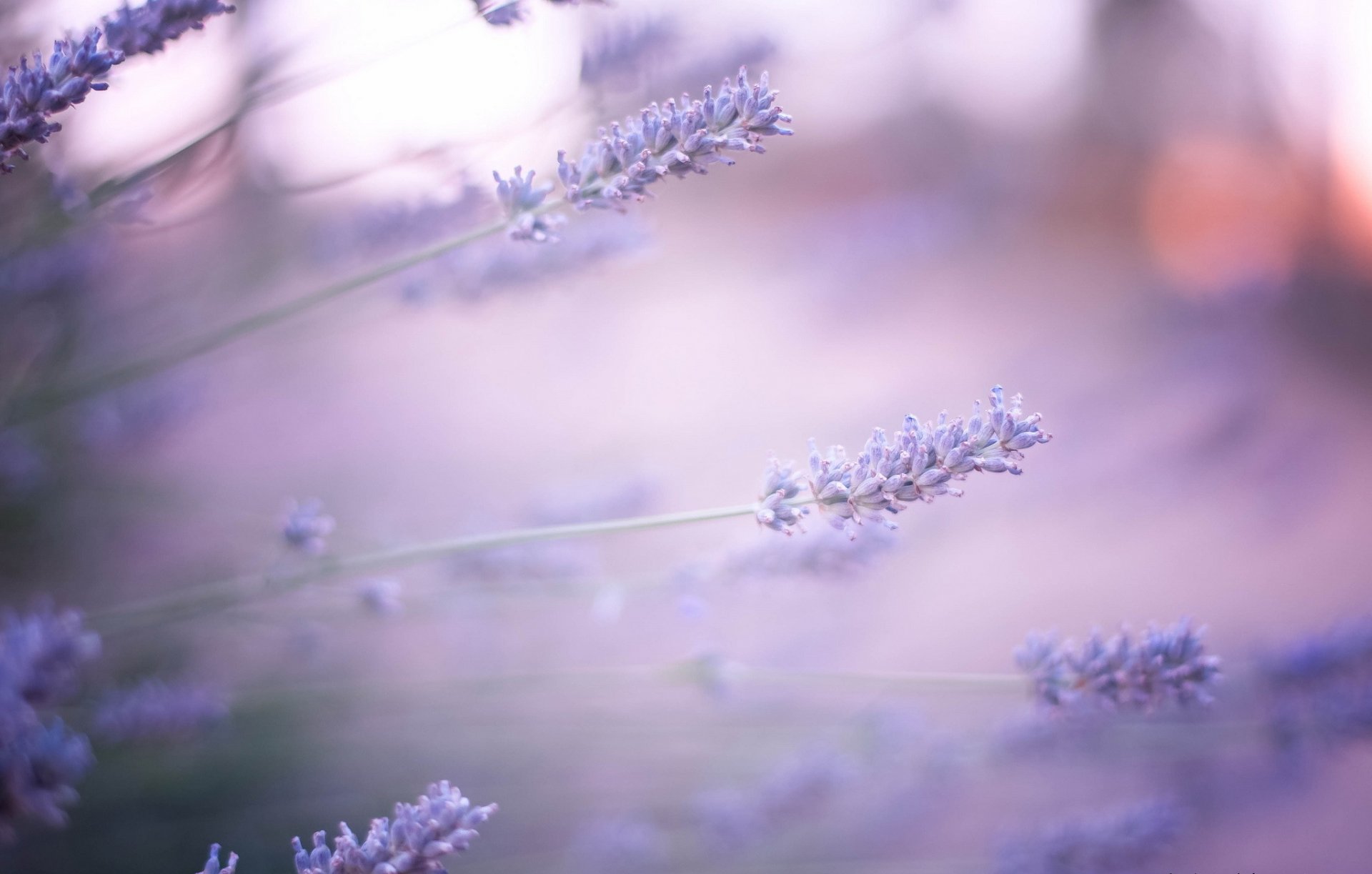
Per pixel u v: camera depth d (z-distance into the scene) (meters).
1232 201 1.80
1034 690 0.37
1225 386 0.96
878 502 0.33
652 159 0.33
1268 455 0.99
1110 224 1.85
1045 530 1.02
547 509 0.59
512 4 0.36
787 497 0.33
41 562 0.57
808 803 0.52
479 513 0.62
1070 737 0.54
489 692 0.54
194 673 0.51
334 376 0.90
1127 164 1.91
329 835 0.53
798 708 0.60
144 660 0.50
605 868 0.54
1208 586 1.01
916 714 0.57
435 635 0.66
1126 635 0.37
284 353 0.85
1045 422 0.92
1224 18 1.83
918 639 0.87
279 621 0.44
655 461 0.86
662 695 0.60
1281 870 0.70
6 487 0.50
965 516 0.80
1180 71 1.92
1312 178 1.67
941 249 0.97
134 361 0.42
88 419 0.54
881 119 1.61
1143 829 0.48
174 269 0.61
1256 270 1.14
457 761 0.57
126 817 0.49
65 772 0.28
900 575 0.78
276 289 0.61
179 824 0.49
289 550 0.38
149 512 0.57
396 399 0.95
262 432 0.87
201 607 0.40
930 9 0.70
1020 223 1.19
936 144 1.65
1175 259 1.74
